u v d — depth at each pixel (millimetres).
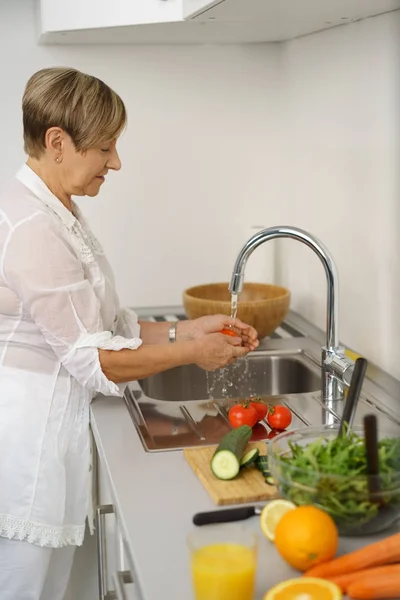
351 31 1910
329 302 1622
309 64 2189
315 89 2160
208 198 2467
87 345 1519
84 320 1527
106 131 1578
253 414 1529
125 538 1138
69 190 1634
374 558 991
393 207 1759
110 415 1603
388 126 1763
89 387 1567
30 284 1482
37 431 1583
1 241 1506
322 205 2166
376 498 1047
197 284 2516
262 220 2506
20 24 2279
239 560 926
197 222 2475
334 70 2027
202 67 2381
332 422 1571
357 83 1902
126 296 2488
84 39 2199
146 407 1677
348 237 2006
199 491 1259
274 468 1135
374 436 1022
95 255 1763
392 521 1091
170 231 2467
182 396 2029
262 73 2414
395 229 1755
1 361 1597
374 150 1835
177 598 961
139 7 1852
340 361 1603
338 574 984
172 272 2494
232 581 911
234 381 2029
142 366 1557
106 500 1635
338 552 1057
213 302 2000
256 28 1991
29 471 1580
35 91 1549
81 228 1674
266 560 1046
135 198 2426
